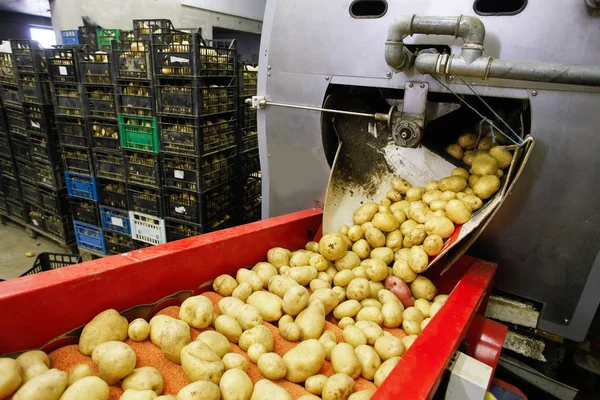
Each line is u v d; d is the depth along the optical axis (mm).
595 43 1203
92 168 3115
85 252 3482
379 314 1371
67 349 1085
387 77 1535
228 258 1508
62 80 2936
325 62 1658
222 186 3072
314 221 1878
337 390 1002
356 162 1824
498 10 1449
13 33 9406
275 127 1886
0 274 3359
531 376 1626
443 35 1413
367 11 1667
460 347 1245
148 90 2666
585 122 1265
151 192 2959
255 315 1255
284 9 1700
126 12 5344
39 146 3410
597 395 1841
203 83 2697
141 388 942
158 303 1305
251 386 1009
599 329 1894
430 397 843
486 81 1359
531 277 1528
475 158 1506
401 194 1722
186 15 6059
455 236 1414
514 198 1448
